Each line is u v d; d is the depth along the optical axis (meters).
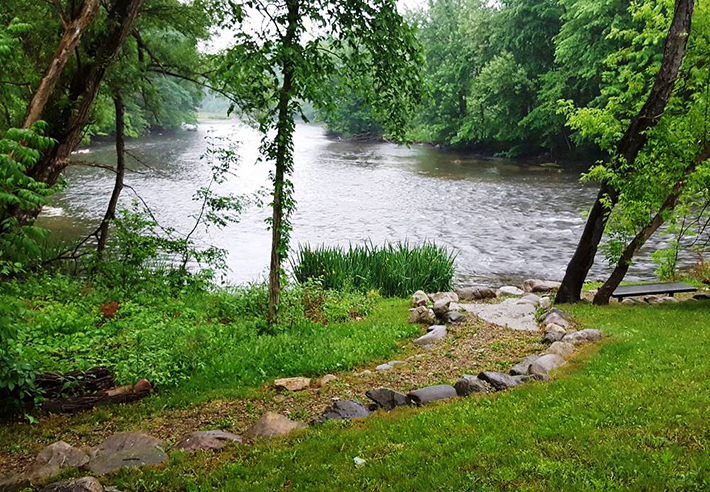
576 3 34.81
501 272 17.05
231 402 6.38
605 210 10.47
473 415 5.35
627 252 10.48
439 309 10.34
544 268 17.41
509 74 43.97
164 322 8.98
